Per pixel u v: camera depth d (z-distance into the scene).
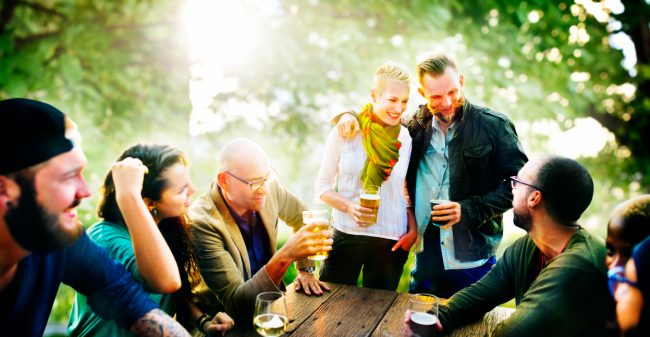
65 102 4.50
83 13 4.93
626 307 1.33
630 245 1.42
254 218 2.36
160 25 5.14
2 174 1.24
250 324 1.94
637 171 7.75
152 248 1.70
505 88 5.37
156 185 1.87
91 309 1.69
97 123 4.75
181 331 1.64
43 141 1.27
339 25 5.29
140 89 5.38
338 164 2.68
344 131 2.57
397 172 2.61
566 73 5.67
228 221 2.20
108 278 1.60
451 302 1.95
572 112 5.63
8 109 1.26
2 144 1.23
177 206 1.93
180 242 2.03
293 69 5.03
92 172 4.25
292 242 1.87
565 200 1.65
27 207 1.28
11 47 3.98
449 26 5.14
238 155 2.13
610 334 1.53
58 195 1.31
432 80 2.37
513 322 1.59
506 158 2.47
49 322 4.60
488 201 2.46
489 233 2.62
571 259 1.58
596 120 7.30
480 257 2.60
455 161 2.56
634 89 7.09
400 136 2.63
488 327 1.92
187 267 2.06
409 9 4.94
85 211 4.05
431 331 1.64
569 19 5.49
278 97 5.48
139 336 1.62
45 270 1.46
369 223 2.38
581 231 1.68
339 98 5.55
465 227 2.53
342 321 1.94
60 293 4.79
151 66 5.37
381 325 1.91
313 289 2.26
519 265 1.89
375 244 2.65
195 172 5.60
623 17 6.28
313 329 1.87
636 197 1.47
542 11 5.16
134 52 5.03
